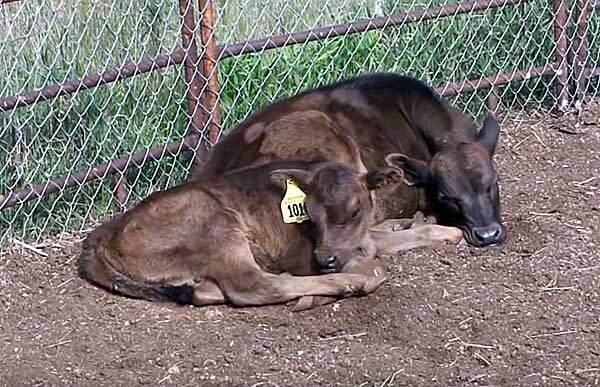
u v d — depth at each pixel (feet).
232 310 22.29
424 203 25.29
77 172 25.95
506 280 22.67
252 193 22.98
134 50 27.68
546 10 32.81
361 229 22.40
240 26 30.71
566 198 26.91
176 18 28.22
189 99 27.07
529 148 30.30
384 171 22.44
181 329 21.53
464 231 24.25
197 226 22.50
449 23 32.14
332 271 22.20
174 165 27.71
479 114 31.96
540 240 24.31
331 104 25.70
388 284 22.47
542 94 32.94
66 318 22.16
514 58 32.86
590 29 33.53
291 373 19.84
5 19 26.50
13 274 24.00
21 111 26.35
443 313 21.45
